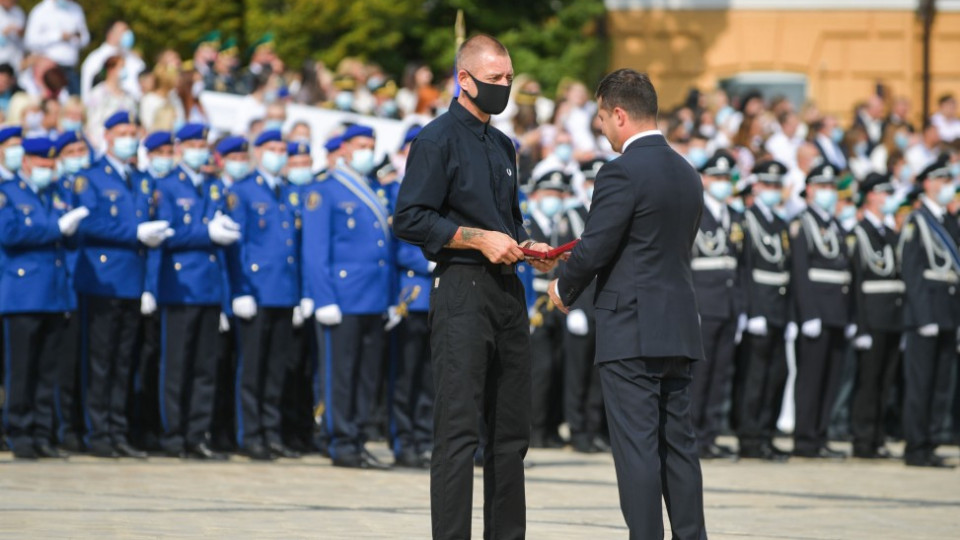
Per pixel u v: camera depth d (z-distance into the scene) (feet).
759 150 117.60
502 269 48.34
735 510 69.36
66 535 53.52
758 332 97.50
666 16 201.98
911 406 95.45
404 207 47.62
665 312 48.83
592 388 97.30
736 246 97.25
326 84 127.75
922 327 95.09
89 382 82.53
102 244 82.23
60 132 97.45
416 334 83.97
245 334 86.02
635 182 48.73
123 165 84.12
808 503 73.15
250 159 91.97
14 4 122.93
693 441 49.75
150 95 105.29
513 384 48.73
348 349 81.71
